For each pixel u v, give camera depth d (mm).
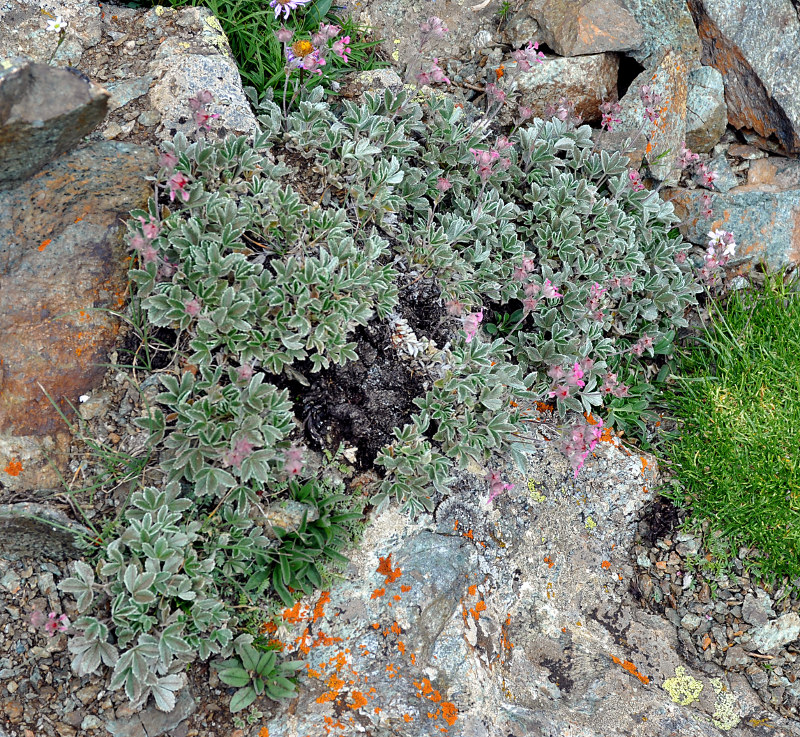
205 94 595
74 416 566
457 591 590
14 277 563
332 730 524
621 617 663
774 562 677
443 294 665
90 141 612
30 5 661
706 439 729
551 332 714
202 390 582
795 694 632
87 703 529
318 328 595
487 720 545
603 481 702
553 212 738
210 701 546
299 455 541
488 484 648
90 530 544
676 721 590
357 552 592
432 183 717
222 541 558
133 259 597
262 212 623
